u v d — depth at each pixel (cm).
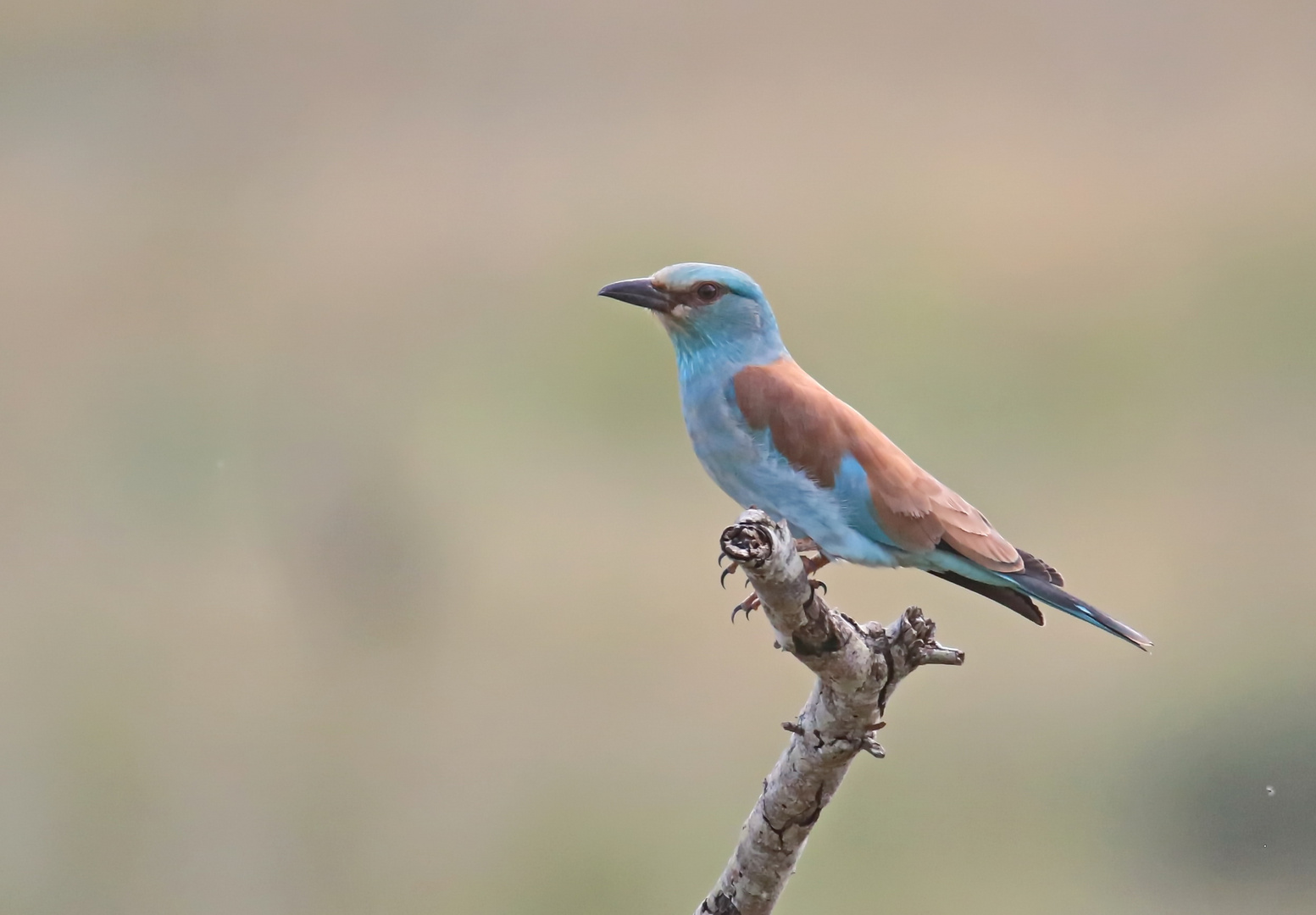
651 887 1259
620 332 1970
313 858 1323
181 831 1353
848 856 1323
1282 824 1315
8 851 1343
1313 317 2036
